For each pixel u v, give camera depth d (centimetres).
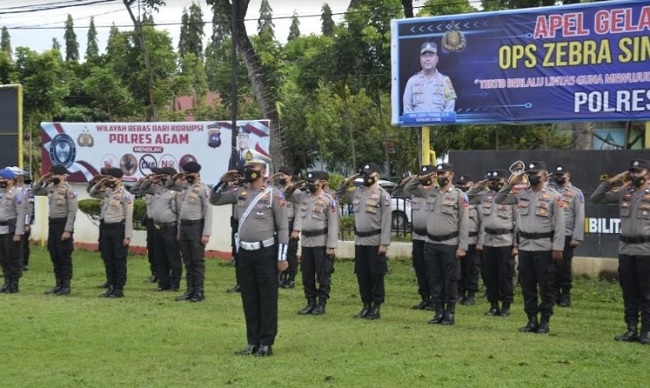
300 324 1080
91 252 2078
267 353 860
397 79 1670
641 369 802
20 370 790
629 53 1476
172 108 3656
